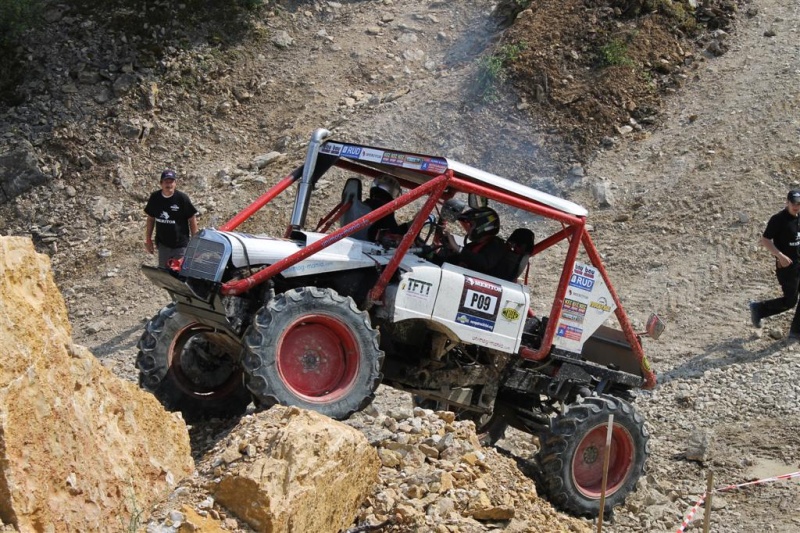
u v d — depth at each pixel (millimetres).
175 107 18375
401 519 6492
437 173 8125
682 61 18453
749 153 16125
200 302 7988
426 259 8523
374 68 19375
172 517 5668
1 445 4828
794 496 8805
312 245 7812
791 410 10742
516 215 15812
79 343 13352
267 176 16766
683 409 11109
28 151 17172
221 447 6363
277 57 19703
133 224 16281
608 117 17297
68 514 5184
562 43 18422
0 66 18672
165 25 19578
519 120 17297
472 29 20094
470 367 8750
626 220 15438
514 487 7398
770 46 18484
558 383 8914
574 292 8805
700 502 8312
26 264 5449
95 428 5641
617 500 8508
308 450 6039
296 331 7684
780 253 12352
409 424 7582
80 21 19453
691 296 13664
